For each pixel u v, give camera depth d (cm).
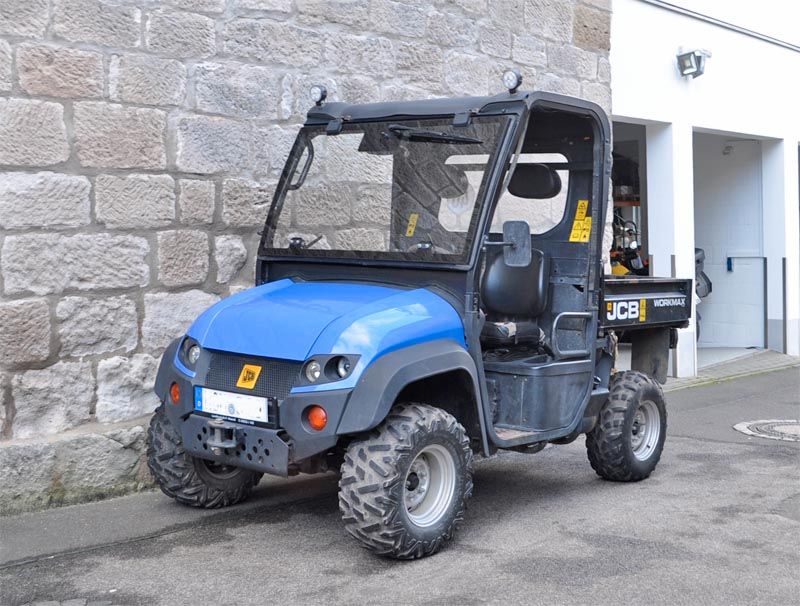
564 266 662
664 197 1241
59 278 640
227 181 727
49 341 637
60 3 637
